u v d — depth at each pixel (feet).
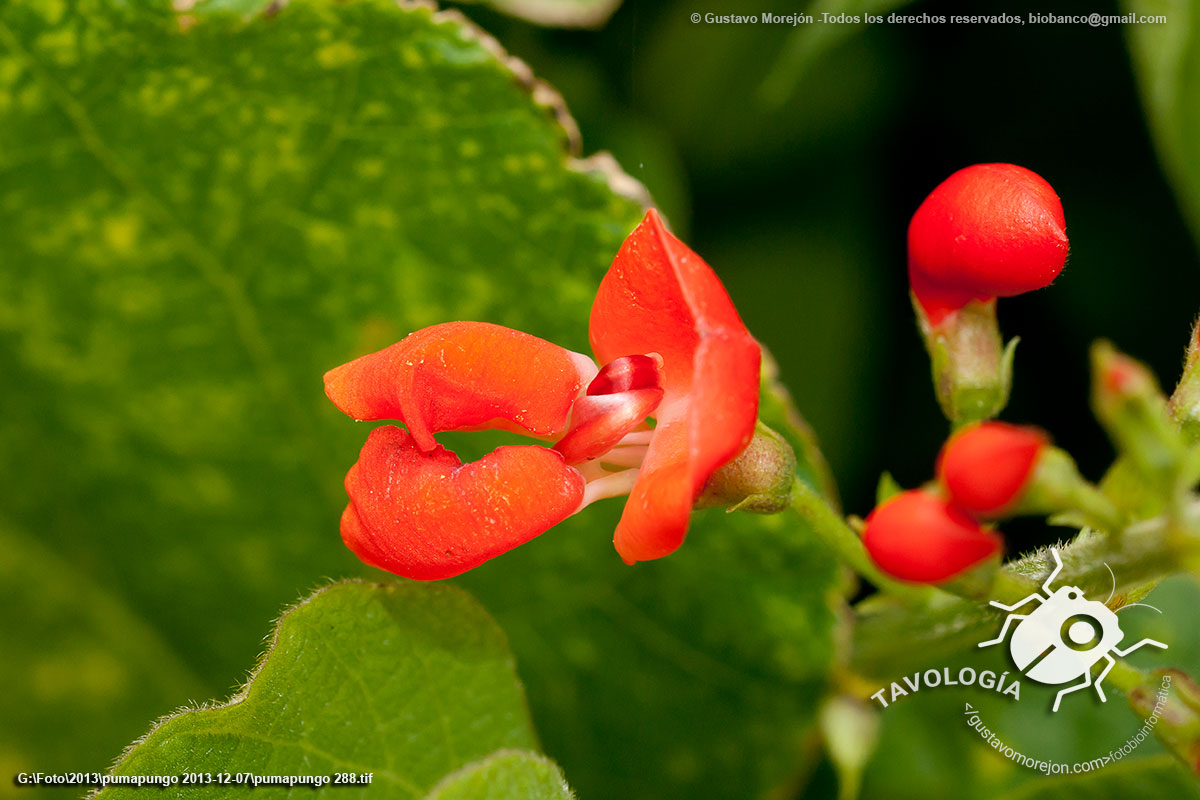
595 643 0.65
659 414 0.56
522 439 0.63
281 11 0.58
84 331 0.63
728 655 0.65
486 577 0.65
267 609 0.67
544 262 0.61
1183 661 0.64
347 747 0.58
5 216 0.61
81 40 0.59
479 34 0.59
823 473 0.61
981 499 0.52
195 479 0.66
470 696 0.59
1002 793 0.66
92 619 0.68
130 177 0.61
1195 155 0.63
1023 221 0.56
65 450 0.66
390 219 0.61
